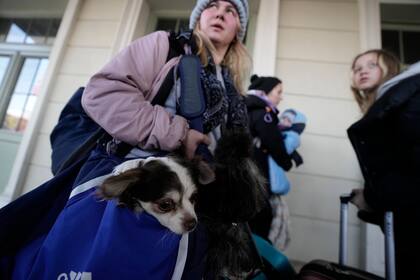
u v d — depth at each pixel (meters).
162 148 0.61
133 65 0.65
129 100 0.59
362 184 1.81
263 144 1.34
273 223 1.31
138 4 2.45
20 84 2.83
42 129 2.28
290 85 2.04
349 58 2.04
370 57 1.30
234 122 0.82
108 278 0.44
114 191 0.48
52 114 2.30
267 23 2.13
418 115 0.83
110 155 0.61
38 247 0.54
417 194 0.82
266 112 1.40
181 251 0.52
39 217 0.58
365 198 1.02
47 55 2.81
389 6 2.12
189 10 2.55
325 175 1.87
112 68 0.61
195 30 0.90
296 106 2.00
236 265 0.62
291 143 1.50
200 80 0.70
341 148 1.90
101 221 0.50
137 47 0.68
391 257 0.88
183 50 0.75
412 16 2.19
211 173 0.60
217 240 0.61
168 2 2.52
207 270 0.59
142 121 0.59
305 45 2.11
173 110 0.69
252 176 0.69
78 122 0.78
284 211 1.38
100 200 0.51
